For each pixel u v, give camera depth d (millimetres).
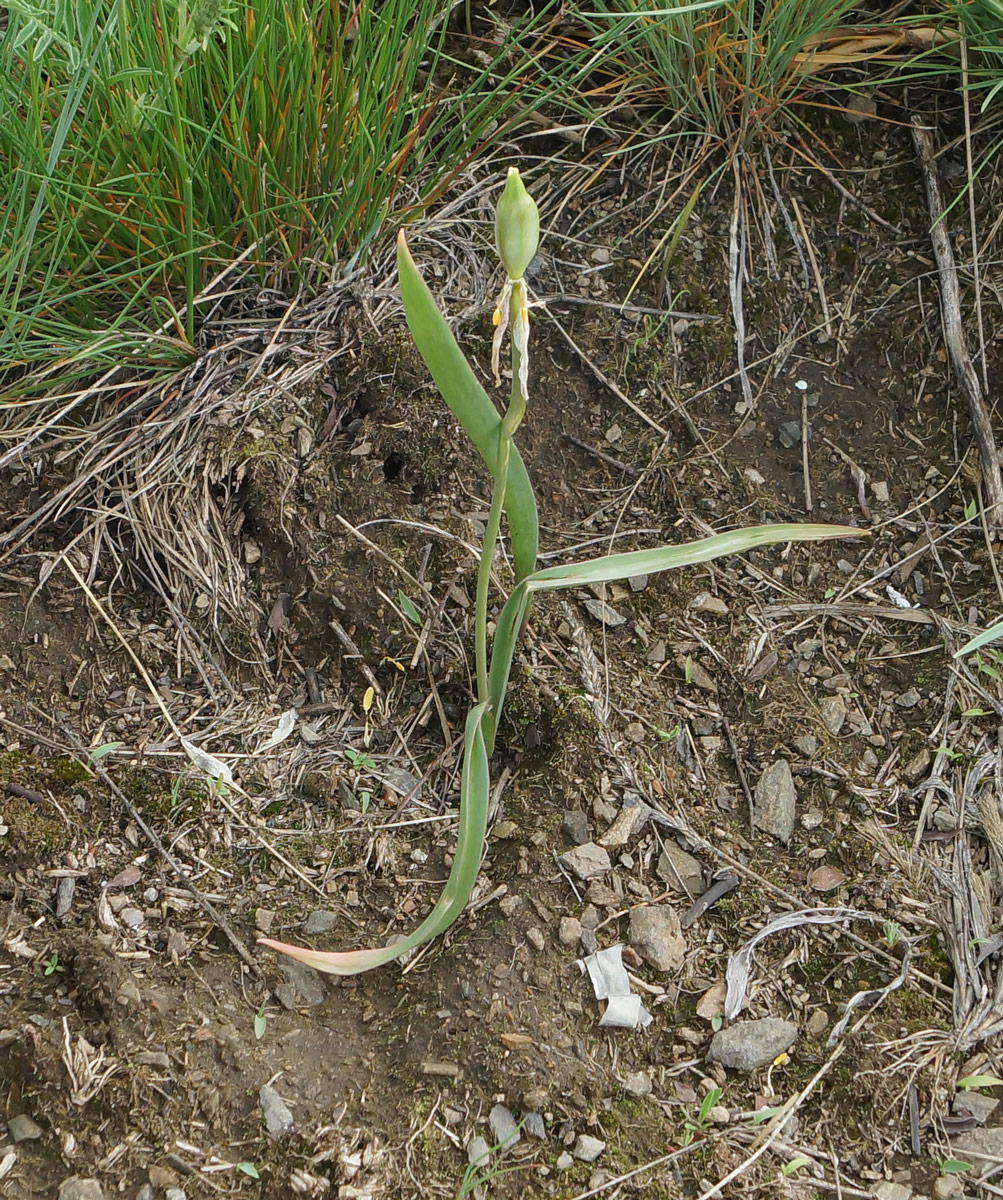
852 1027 657
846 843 707
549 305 855
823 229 886
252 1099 630
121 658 757
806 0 833
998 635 651
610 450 831
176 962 669
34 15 645
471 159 855
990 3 806
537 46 915
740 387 848
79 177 760
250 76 725
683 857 705
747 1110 639
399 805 729
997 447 817
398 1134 625
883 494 821
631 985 668
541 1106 630
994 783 717
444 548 779
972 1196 615
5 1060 635
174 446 787
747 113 869
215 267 804
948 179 884
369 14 772
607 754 725
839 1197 617
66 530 776
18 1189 606
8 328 735
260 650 769
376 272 841
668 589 791
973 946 675
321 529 780
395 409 806
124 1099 623
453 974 668
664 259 861
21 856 689
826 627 781
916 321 858
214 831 712
